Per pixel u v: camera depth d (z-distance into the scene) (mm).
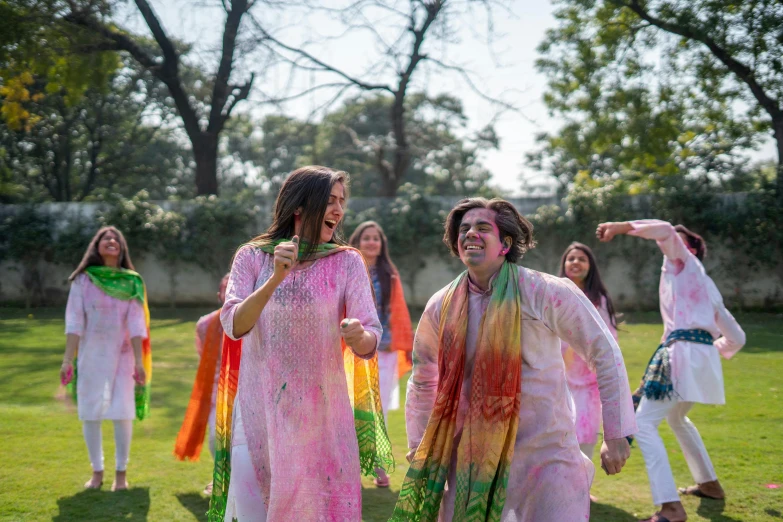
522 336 2705
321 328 2746
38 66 17812
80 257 17000
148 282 17359
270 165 45906
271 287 2506
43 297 17328
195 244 17094
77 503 4523
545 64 18250
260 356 2777
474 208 2910
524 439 2689
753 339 11195
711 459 5305
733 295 14891
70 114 26984
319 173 2842
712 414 6660
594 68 17484
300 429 2691
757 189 14977
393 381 5773
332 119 29031
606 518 4238
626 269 15531
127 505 4496
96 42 18250
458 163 40500
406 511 2752
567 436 2717
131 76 23625
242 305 2574
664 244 4426
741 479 4852
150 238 17031
